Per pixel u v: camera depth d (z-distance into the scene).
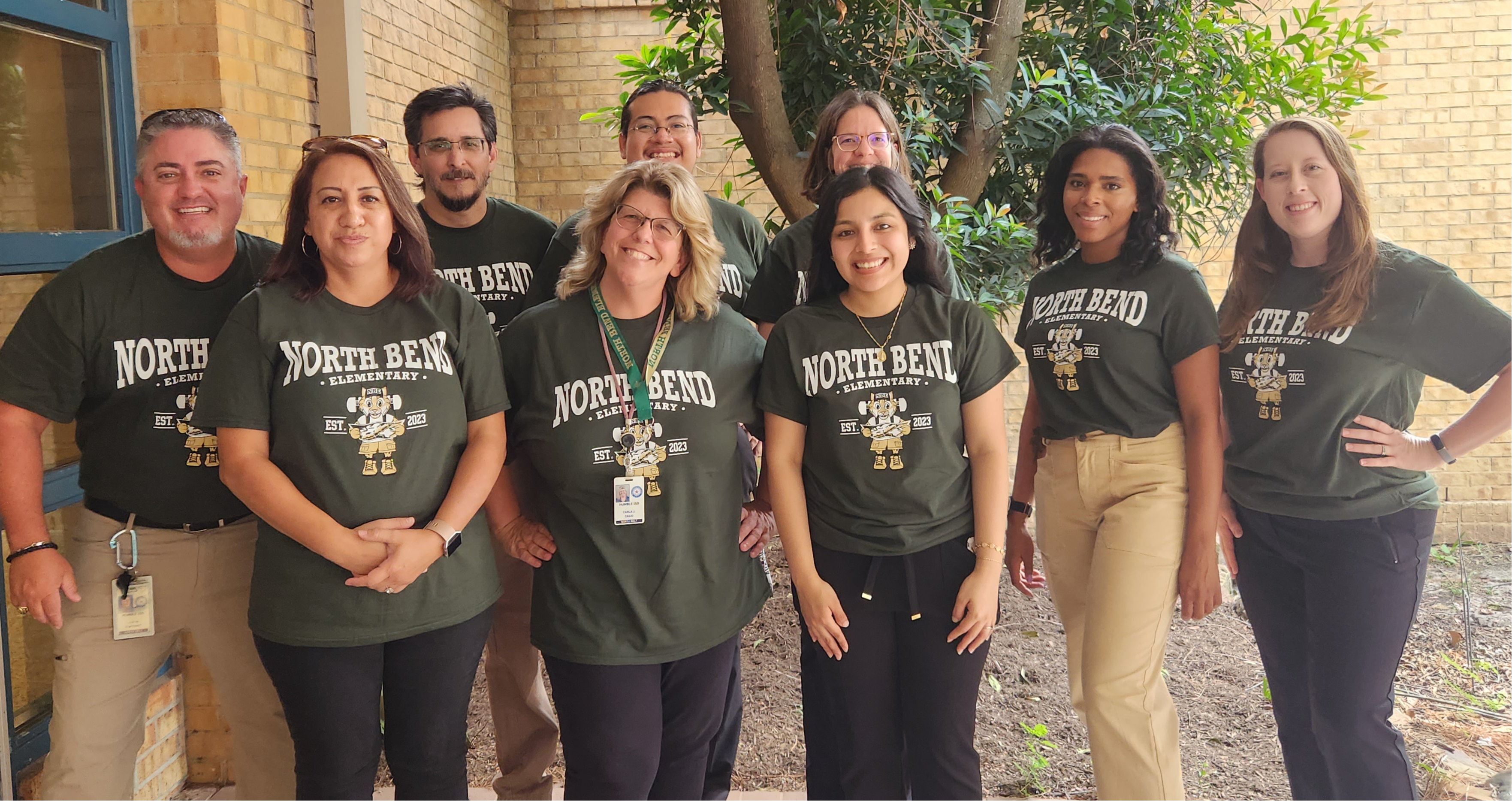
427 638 2.04
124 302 2.14
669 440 2.06
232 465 1.93
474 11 5.75
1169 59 4.10
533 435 2.10
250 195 3.00
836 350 2.10
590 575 2.08
